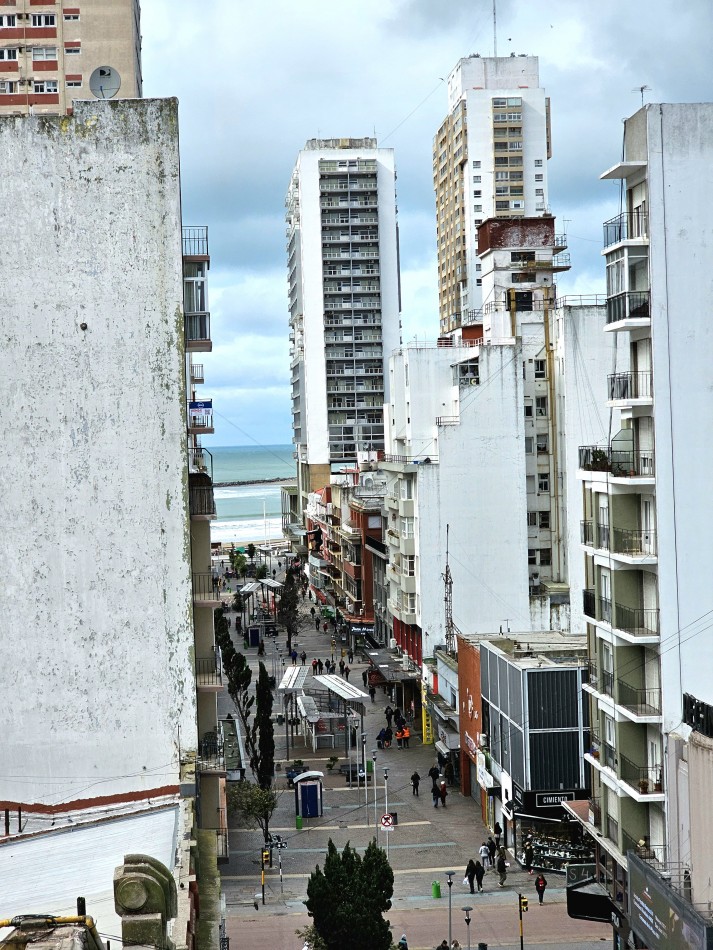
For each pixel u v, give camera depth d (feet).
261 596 484.74
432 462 276.62
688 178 128.47
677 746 119.34
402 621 284.20
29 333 125.39
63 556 126.21
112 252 125.70
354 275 525.34
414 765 233.14
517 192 578.25
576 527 259.60
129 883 61.16
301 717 258.57
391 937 128.06
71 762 126.41
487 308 291.99
